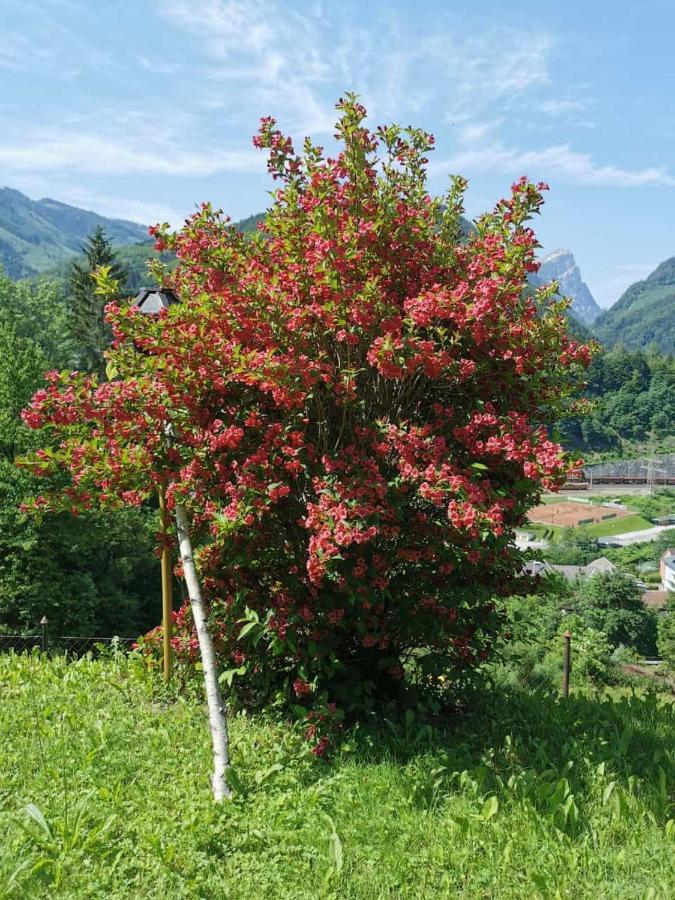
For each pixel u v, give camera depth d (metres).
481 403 5.23
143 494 5.44
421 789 4.37
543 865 3.63
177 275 5.70
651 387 171.12
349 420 5.36
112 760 4.58
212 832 3.79
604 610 41.94
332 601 5.17
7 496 21.38
